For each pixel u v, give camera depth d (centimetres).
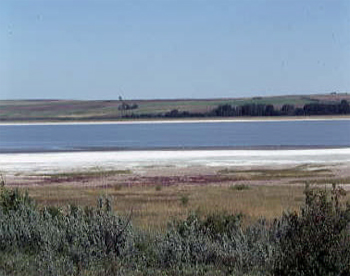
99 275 1725
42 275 1723
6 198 2834
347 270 1586
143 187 6475
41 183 7081
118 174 8181
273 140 18200
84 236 2016
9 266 1823
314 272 1589
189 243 1945
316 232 1625
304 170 8600
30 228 2223
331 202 1769
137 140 19900
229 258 1869
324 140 17862
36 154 12850
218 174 8081
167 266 1866
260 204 4566
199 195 5447
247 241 2011
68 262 1800
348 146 14638
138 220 3462
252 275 1717
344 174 7956
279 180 7256
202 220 2761
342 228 1655
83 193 5712
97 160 10769
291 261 1625
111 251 1938
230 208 4275
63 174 8219
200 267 1800
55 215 2714
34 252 2052
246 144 16138
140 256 1958
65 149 15138
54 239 2058
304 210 1852
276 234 2078
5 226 2202
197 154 11988
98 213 2311
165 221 3375
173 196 5425
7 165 9875
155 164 9725
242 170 8638
